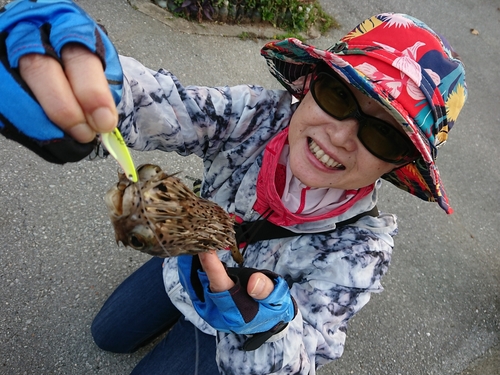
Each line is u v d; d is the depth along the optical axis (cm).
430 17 213
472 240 129
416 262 114
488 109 181
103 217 85
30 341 69
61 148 26
